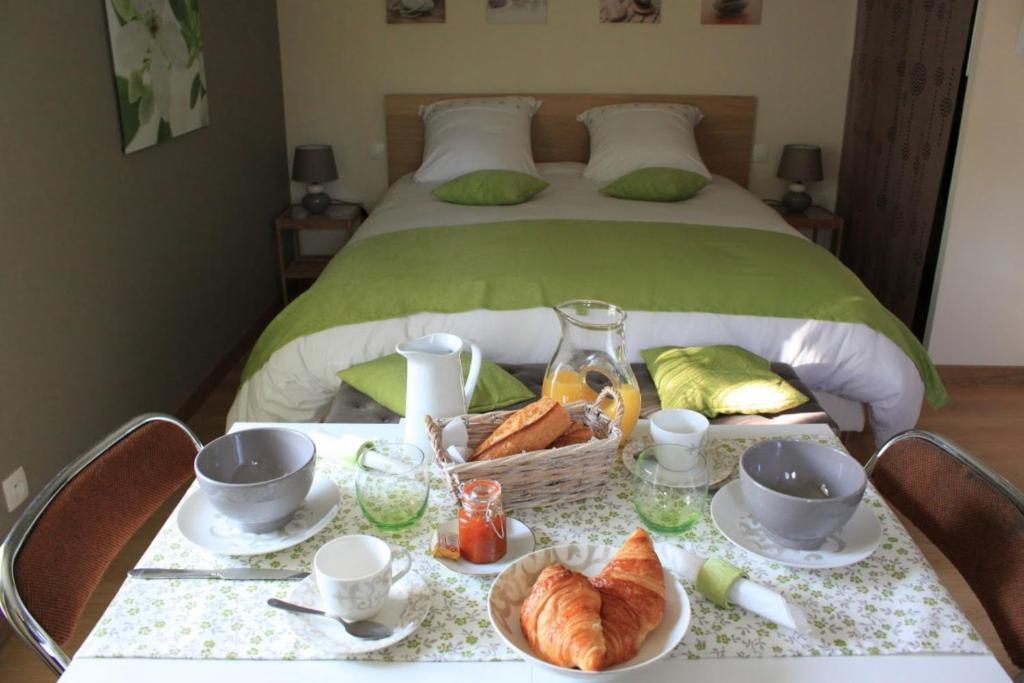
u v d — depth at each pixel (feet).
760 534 3.74
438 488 4.11
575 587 2.97
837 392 8.37
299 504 3.71
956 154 10.66
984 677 2.96
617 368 4.53
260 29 13.08
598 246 9.58
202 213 10.89
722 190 12.98
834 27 13.82
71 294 7.60
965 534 3.97
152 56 9.12
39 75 7.06
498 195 11.74
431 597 3.33
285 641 3.10
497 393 6.95
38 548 3.65
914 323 11.84
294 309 8.49
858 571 3.54
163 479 4.50
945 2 10.72
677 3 13.69
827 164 14.55
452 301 8.21
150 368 9.32
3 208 6.56
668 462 3.96
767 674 2.96
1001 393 11.18
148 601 3.30
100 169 8.13
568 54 13.99
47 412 7.20
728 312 8.21
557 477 3.88
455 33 13.91
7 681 6.10
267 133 13.60
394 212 11.57
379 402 7.04
